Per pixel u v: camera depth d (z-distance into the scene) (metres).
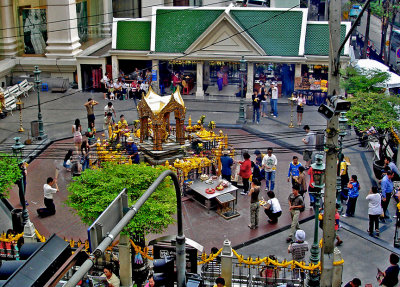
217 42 42.34
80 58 44.97
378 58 55.34
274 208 24.73
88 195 20.03
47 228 24.84
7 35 47.12
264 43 42.66
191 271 19.44
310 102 42.50
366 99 31.31
